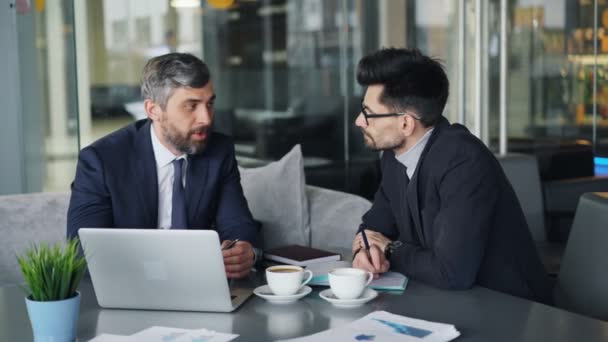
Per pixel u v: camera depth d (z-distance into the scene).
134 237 1.48
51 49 3.49
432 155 1.88
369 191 5.82
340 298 1.54
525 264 1.92
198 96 2.02
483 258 1.86
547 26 4.84
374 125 1.93
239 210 2.24
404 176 2.00
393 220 2.13
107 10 5.35
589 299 1.83
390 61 1.90
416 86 1.88
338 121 6.10
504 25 3.71
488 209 1.79
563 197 3.48
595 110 4.74
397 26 5.65
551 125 4.87
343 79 6.07
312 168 6.20
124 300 1.54
